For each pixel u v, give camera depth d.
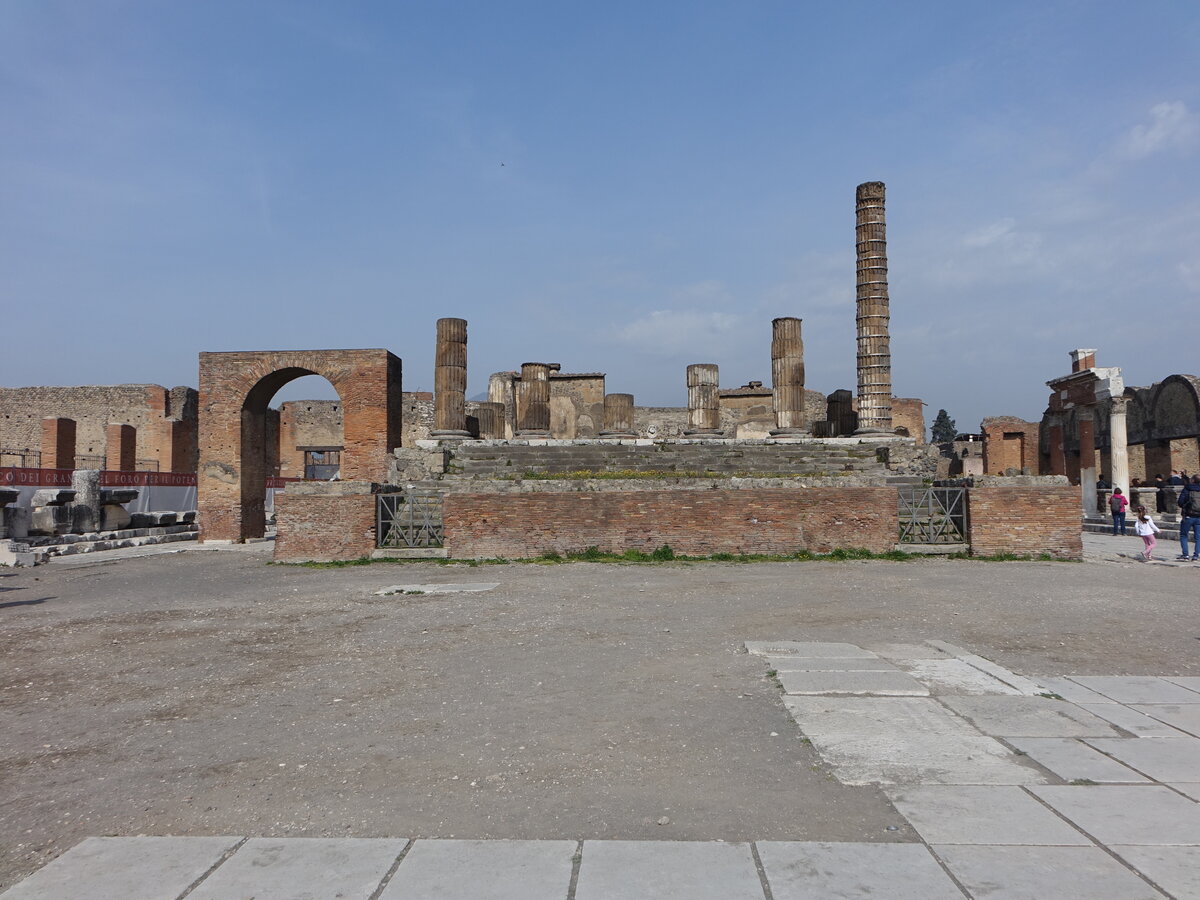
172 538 26.27
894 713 6.25
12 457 41.59
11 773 5.38
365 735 6.00
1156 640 9.10
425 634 9.76
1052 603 11.70
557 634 9.60
